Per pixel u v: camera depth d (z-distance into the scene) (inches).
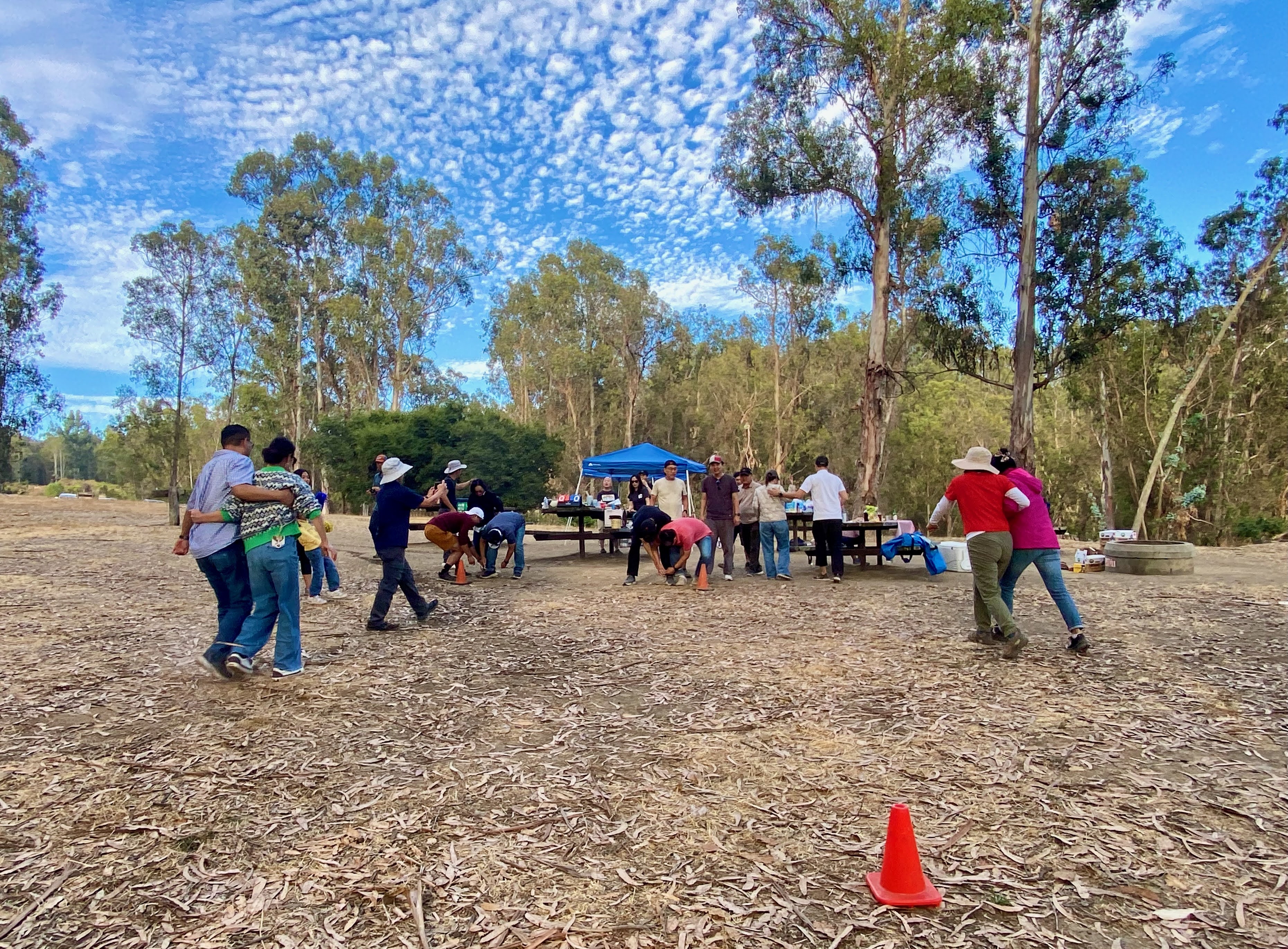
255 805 127.3
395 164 1647.4
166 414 914.1
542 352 2065.7
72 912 95.4
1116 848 111.9
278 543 204.2
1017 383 711.1
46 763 144.3
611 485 854.5
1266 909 95.8
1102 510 1275.8
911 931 91.8
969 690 193.5
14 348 1089.4
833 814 123.8
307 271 1649.9
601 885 102.7
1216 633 265.1
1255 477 1192.2
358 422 1387.8
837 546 414.3
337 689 195.9
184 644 246.1
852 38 724.7
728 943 89.3
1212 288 1092.5
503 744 157.6
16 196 1060.5
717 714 176.6
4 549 555.8
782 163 777.6
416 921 93.3
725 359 2050.9
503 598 352.8
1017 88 761.6
